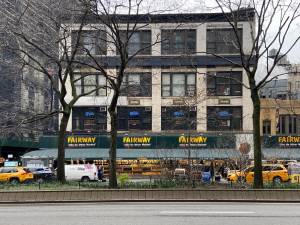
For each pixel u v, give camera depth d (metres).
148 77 54.84
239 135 50.00
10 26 28.73
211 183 29.36
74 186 27.25
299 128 59.56
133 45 54.25
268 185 27.25
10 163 51.06
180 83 54.84
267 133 58.59
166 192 23.77
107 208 19.08
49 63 35.00
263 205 20.70
